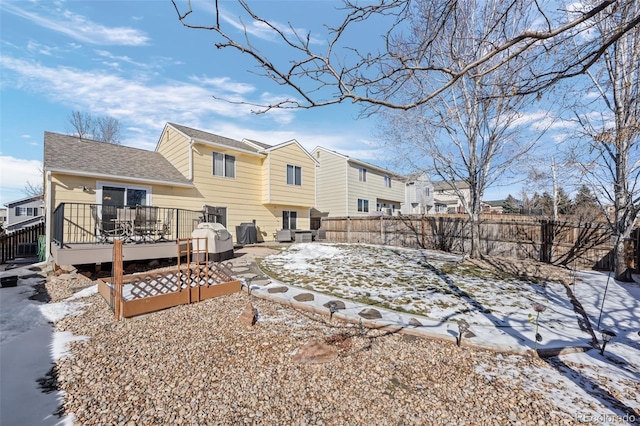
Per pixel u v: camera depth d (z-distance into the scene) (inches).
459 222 446.0
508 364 124.4
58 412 93.7
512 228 391.5
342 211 759.7
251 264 337.4
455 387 106.2
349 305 194.5
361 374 113.8
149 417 90.6
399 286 249.3
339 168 769.6
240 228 506.6
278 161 565.9
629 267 275.7
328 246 493.0
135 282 191.9
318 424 87.5
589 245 331.0
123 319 173.0
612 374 118.2
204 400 98.3
